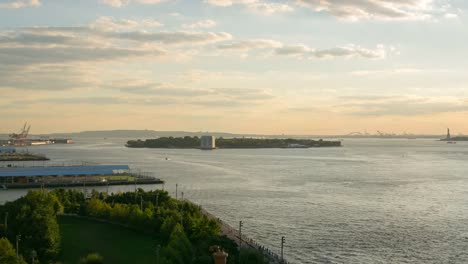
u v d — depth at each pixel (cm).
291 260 12631
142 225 13750
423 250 13600
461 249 13712
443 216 18138
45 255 10988
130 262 10862
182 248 10356
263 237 14925
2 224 11900
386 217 17925
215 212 18775
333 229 16000
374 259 12775
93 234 13488
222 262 7981
